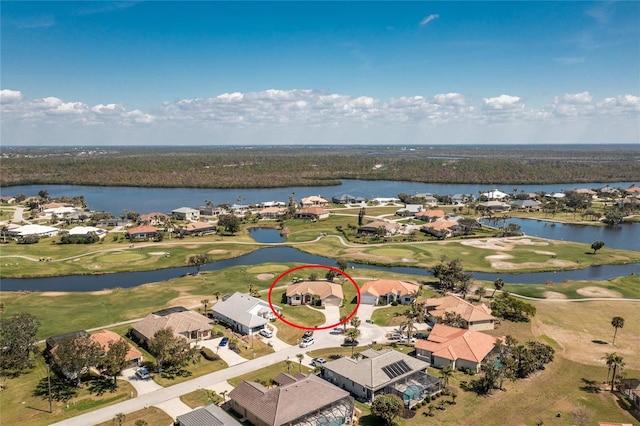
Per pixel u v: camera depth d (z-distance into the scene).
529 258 158.62
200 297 117.19
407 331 96.06
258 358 84.06
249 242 185.25
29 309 107.38
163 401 69.00
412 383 72.75
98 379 75.75
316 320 103.31
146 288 124.12
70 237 179.62
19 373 77.62
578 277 140.75
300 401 63.03
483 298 117.31
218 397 69.50
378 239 186.88
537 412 67.31
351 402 66.25
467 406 68.81
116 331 95.06
